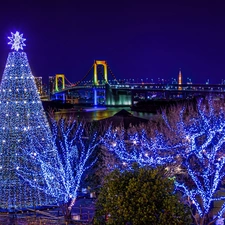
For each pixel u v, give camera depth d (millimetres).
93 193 22906
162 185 11094
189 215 11766
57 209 20391
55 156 21141
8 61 20312
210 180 19953
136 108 99312
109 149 26203
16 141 19859
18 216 19125
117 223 10977
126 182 11438
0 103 20125
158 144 26016
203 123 31516
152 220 10609
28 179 19797
